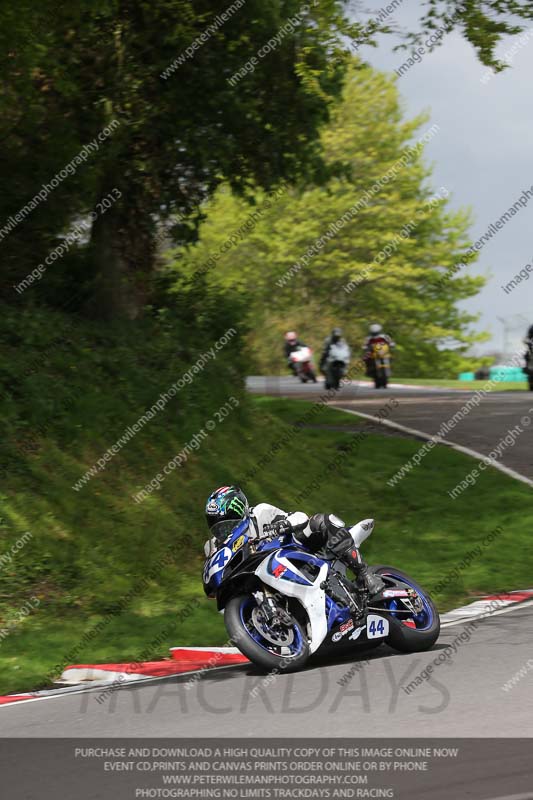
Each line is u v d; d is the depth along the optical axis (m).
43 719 20.81
